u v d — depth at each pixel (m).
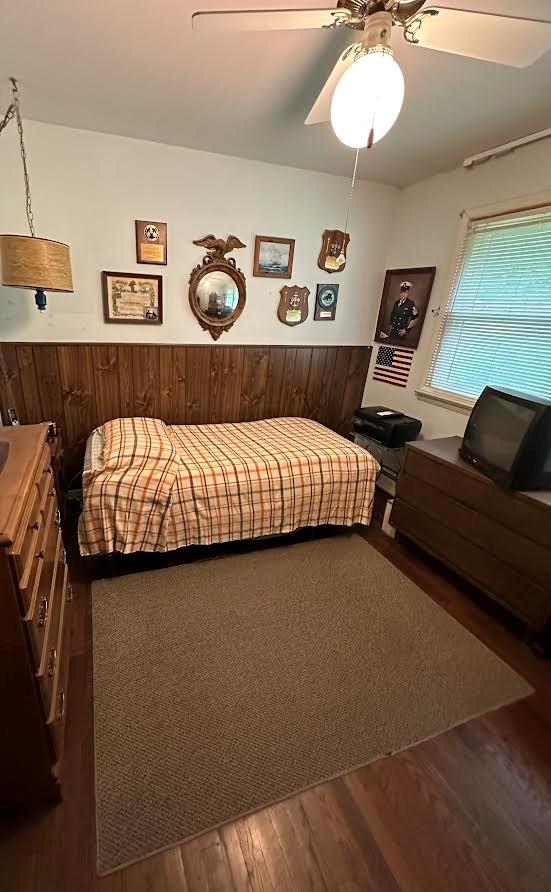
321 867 1.06
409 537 2.47
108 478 1.93
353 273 3.21
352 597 2.06
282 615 1.91
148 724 1.38
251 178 2.66
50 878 1.00
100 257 2.48
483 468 2.00
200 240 2.66
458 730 1.44
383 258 3.26
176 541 2.10
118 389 2.75
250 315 2.98
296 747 1.34
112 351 2.65
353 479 2.46
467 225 2.54
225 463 2.21
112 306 2.58
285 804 1.18
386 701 1.52
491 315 2.46
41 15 1.33
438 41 1.13
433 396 2.87
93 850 1.05
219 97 1.85
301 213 2.88
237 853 1.07
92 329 2.59
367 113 1.09
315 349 3.27
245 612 1.91
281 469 2.28
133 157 2.37
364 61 1.03
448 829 1.15
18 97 1.89
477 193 2.48
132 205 2.45
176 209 2.55
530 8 1.01
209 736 1.35
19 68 1.65
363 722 1.44
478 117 1.93
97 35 1.43
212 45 1.47
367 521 2.58
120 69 1.65
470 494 2.05
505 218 2.30
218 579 2.12
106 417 2.78
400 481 2.50
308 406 3.43
